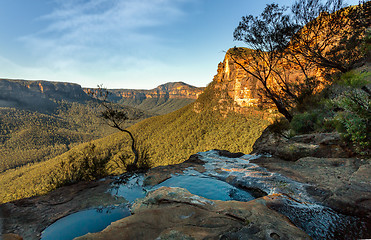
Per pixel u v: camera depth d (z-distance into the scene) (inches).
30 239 88.7
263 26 319.3
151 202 108.3
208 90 4023.1
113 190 154.5
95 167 207.0
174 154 2775.6
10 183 3307.1
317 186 124.4
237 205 97.2
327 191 115.5
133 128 4072.3
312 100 322.3
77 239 62.9
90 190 155.3
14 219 108.2
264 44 331.3
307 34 335.9
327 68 392.2
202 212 86.8
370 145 155.8
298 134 277.3
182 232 67.9
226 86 3427.7
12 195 2476.6
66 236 90.4
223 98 3361.2
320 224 85.8
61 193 149.7
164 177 179.2
